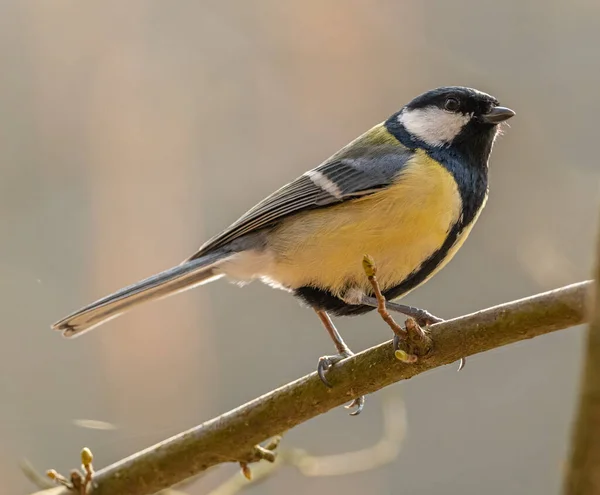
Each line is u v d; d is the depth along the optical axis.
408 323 4.93
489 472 11.42
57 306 12.81
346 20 13.52
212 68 13.93
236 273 6.97
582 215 11.88
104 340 11.84
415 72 13.59
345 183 6.48
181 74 13.85
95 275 12.95
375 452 8.20
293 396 5.46
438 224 6.38
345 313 6.85
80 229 13.27
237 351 12.51
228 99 13.88
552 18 13.56
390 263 6.43
